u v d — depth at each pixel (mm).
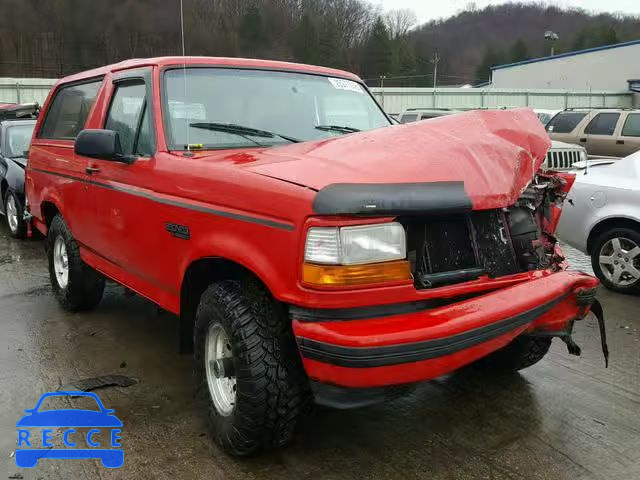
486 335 2607
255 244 2732
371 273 2500
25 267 6926
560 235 6305
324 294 2471
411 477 2887
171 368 4098
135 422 3381
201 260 3143
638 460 3027
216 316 2951
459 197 2660
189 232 3170
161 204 3398
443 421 3414
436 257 2795
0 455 3045
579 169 6297
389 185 2535
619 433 3285
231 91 3922
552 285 2949
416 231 2705
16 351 4379
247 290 2936
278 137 3805
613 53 44781
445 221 2840
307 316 2547
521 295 2807
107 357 4285
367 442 3191
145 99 3799
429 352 2463
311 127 4008
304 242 2506
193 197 3139
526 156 3061
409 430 3316
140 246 3715
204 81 3877
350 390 2594
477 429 3328
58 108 5410
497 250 2979
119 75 4266
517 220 3104
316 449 3119
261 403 2775
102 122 4336
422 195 2561
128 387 3816
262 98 3992
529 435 3264
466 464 2994
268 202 2666
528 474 2910
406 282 2568
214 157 3338
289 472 2924
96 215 4281
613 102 38844
